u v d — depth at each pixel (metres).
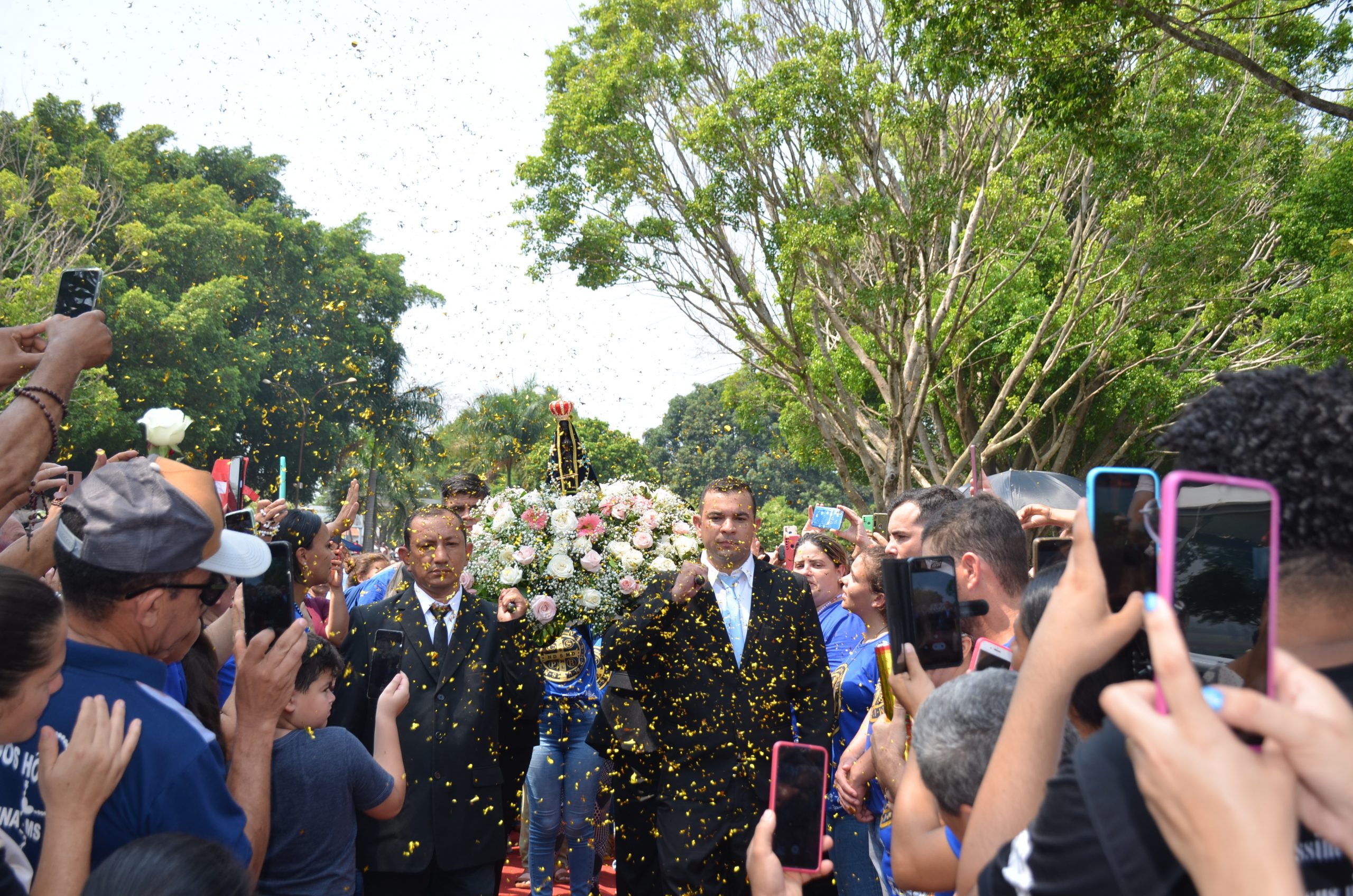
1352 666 1.04
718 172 16.66
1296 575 1.05
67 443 29.34
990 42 10.56
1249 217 18.80
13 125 34.06
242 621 2.64
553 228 18.17
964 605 2.39
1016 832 1.22
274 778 3.02
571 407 5.88
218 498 2.18
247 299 40.62
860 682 4.25
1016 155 16.45
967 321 17.53
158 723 1.99
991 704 1.69
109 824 1.92
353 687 4.23
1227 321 21.64
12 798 1.90
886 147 17.56
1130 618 1.17
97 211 29.41
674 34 17.39
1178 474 0.93
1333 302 18.94
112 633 2.05
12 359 2.53
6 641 1.71
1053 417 23.64
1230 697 0.87
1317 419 1.05
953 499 3.65
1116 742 1.06
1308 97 8.41
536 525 4.69
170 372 32.91
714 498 4.32
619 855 4.34
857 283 18.20
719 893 3.89
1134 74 10.71
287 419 41.53
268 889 3.01
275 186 48.12
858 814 3.53
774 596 4.29
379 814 3.32
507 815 4.55
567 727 5.29
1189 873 0.89
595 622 4.82
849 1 16.38
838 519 5.56
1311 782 0.85
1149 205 16.56
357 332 45.56
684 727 4.05
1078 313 18.77
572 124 17.62
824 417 21.31
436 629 4.39
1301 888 0.78
